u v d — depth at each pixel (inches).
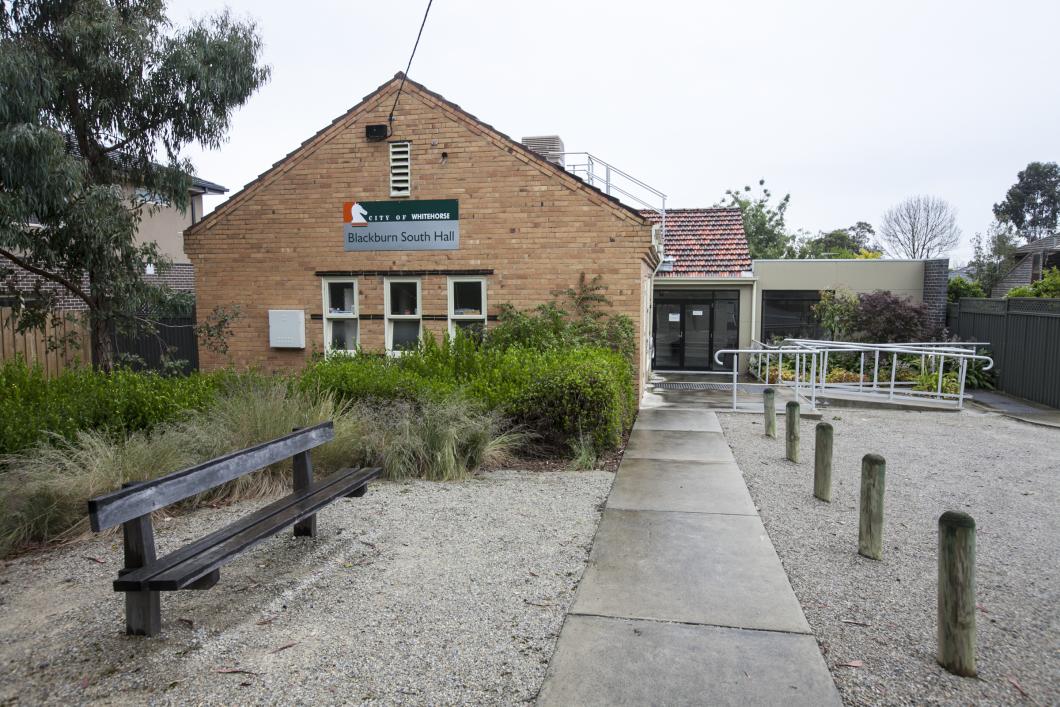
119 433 273.1
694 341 776.9
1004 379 631.2
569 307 483.8
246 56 428.8
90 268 401.1
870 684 139.7
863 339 716.7
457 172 491.8
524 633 158.7
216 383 340.2
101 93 393.7
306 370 372.5
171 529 225.8
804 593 182.5
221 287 523.2
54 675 138.5
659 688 136.7
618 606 172.9
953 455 357.4
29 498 219.8
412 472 294.0
